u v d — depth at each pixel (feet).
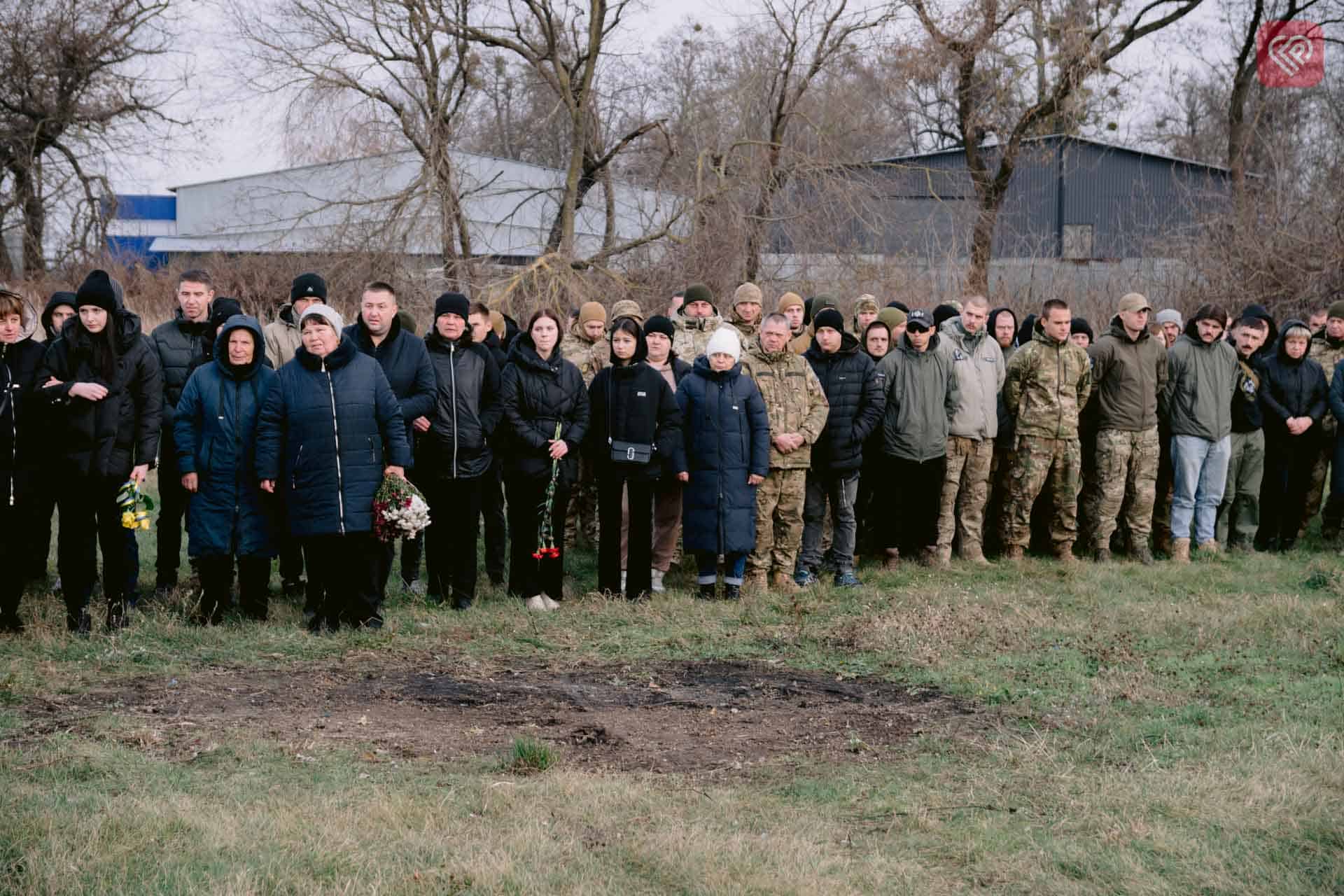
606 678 22.50
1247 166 89.30
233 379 24.98
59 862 13.29
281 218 68.85
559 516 28.55
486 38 69.26
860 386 31.35
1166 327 38.83
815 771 17.60
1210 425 35.19
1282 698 21.15
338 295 65.98
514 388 27.61
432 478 27.12
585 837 14.83
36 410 23.27
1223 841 14.93
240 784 16.28
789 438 29.94
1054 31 81.71
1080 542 37.55
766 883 13.43
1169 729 19.43
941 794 16.62
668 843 14.48
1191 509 35.53
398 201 65.87
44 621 24.26
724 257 67.87
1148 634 25.85
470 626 25.85
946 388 33.17
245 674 21.84
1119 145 103.60
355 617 25.17
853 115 75.87
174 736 18.30
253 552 25.02
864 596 29.84
